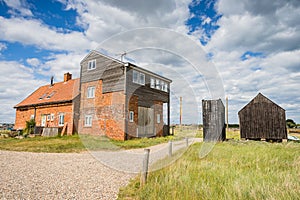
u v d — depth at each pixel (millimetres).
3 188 3266
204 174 3939
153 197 2900
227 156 5984
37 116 17344
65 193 3191
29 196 3002
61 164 5270
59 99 15523
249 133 12953
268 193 2855
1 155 6516
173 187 3240
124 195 3162
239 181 3383
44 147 8703
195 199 2834
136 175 4211
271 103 12750
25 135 13969
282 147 8297
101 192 3285
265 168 4395
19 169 4594
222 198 2803
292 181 3352
